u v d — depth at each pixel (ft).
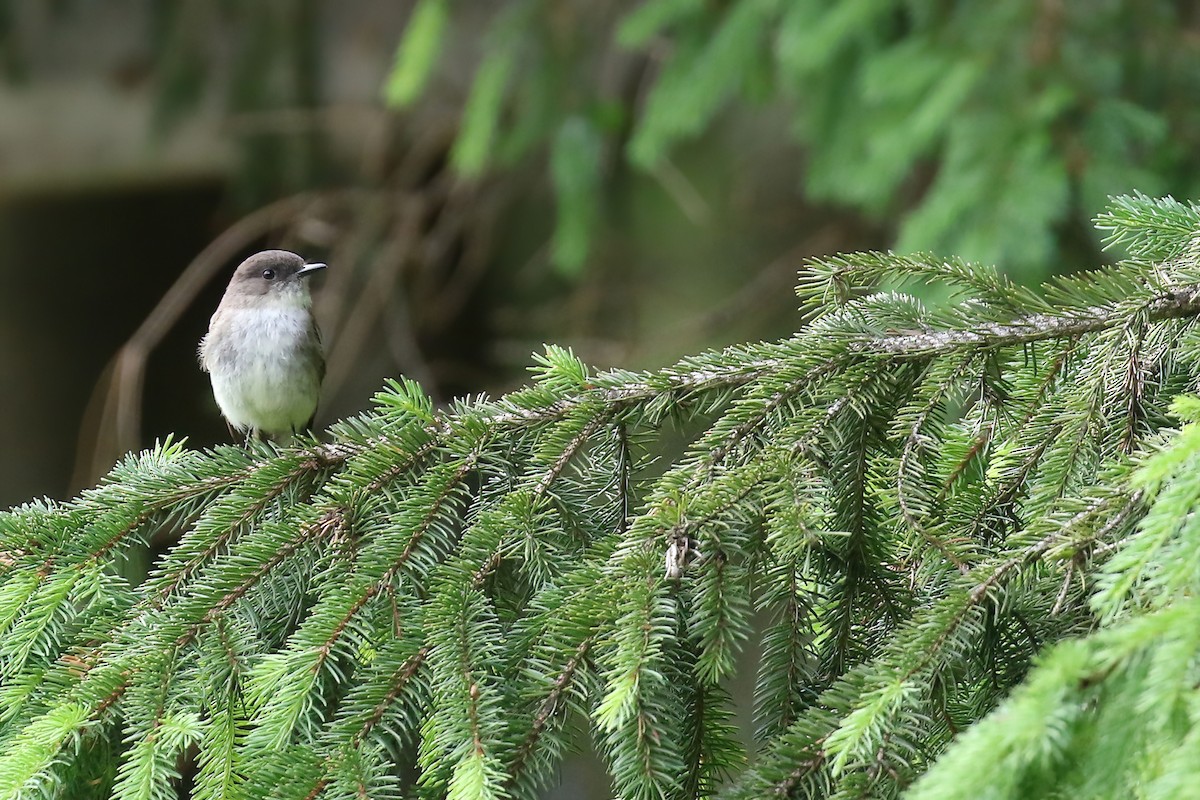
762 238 48.60
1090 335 16.15
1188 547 11.16
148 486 18.51
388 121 51.65
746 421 16.20
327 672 15.69
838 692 13.20
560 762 14.66
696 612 13.92
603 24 41.52
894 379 16.34
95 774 16.05
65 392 60.44
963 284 17.21
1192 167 28.66
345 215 53.62
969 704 14.23
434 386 52.29
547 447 16.98
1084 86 28.99
